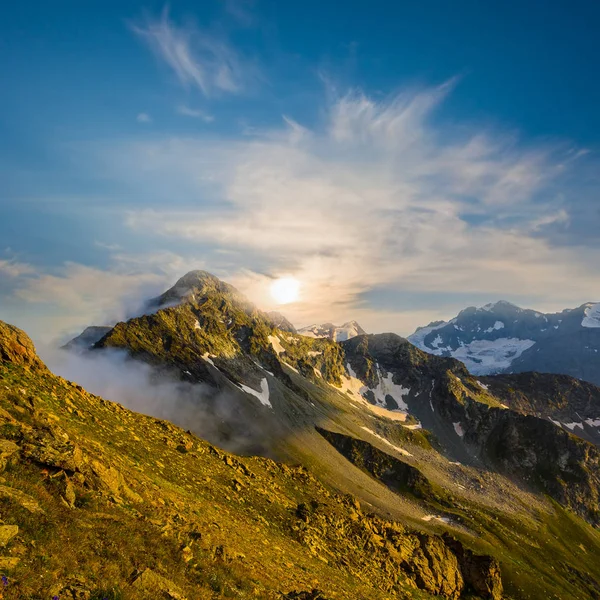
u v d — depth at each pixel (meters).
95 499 25.34
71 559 18.00
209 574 23.75
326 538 60.88
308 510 65.56
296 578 35.16
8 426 27.23
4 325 50.34
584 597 149.00
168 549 23.81
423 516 167.25
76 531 20.36
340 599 34.81
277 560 38.62
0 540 16.69
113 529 22.47
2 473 22.11
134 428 55.69
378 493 173.50
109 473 29.86
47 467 24.97
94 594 16.56
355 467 196.62
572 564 172.12
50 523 19.67
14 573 15.45
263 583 27.92
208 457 63.56
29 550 17.28
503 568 140.75
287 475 83.69
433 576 80.62
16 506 19.39
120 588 17.73
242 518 47.72
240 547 35.38
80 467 27.14
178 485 44.38
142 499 30.98
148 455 47.75
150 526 25.64
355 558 60.44
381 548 73.06
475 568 98.88
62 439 31.75
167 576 21.03
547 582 148.00
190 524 31.70
